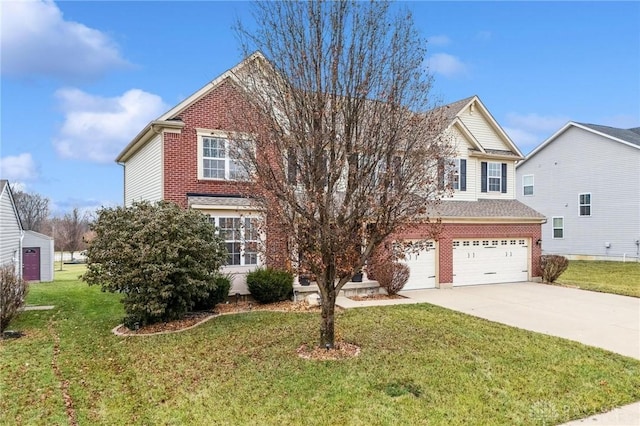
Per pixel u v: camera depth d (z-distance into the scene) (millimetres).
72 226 40031
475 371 7004
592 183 26672
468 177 18781
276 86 7590
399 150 7535
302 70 7289
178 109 13766
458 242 17266
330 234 7258
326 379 6598
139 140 15664
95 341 9484
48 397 6285
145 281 10258
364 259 7789
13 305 10320
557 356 7898
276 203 7266
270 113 7543
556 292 15719
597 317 11500
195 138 13969
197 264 10836
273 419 5348
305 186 7207
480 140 19562
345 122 7246
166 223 10531
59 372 7414
